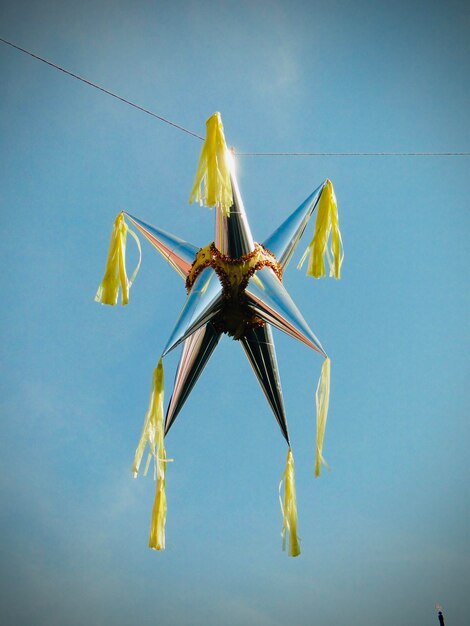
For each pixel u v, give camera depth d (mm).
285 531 5152
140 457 5012
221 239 4824
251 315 4828
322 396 5117
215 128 4988
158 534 4973
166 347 4363
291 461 5301
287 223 5242
